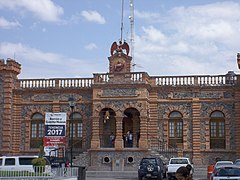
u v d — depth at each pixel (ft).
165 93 185.98
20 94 193.57
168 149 180.55
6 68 190.60
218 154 179.32
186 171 48.88
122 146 175.52
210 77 184.24
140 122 177.17
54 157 146.82
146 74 180.65
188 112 183.73
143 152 173.99
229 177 97.66
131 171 171.83
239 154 177.06
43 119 191.21
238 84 179.63
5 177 103.86
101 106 179.83
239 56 180.14
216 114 182.60
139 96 177.99
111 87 180.14
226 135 179.52
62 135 148.77
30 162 128.57
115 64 188.96
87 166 176.55
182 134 183.42
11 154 189.67
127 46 191.93
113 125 186.50
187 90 184.44
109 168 174.81
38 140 190.60
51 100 191.42
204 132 181.47
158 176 141.28
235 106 180.14
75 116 189.98
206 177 156.25
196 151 180.55
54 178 105.19
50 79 192.54
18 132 191.83
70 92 190.60
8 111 189.26
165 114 184.75
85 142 186.50
